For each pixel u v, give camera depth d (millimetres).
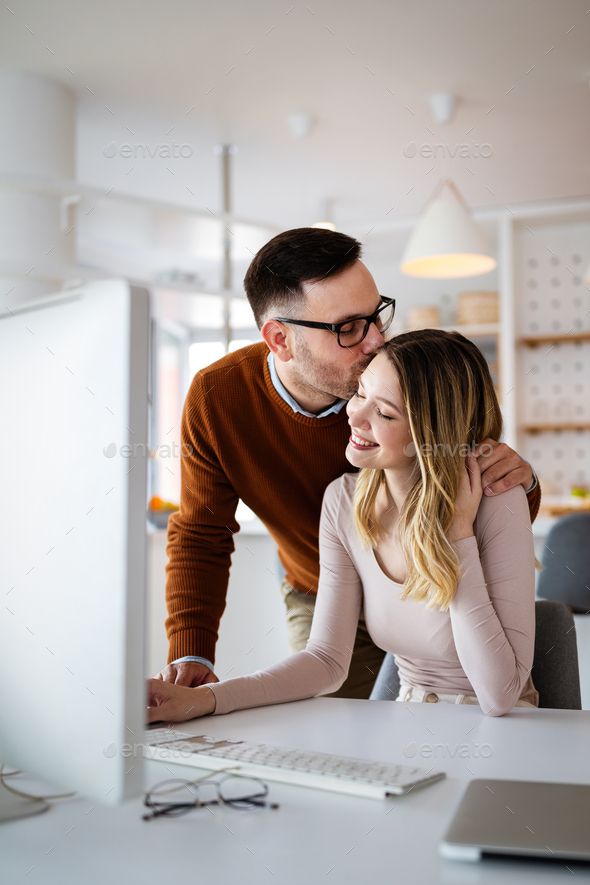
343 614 1550
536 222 5891
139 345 762
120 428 756
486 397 1513
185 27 3520
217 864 703
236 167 5172
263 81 4023
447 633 1474
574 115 4453
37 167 3754
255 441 1839
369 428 1482
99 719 766
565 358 6016
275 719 1238
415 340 1494
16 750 873
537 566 1499
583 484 5980
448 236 3893
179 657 1808
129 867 700
